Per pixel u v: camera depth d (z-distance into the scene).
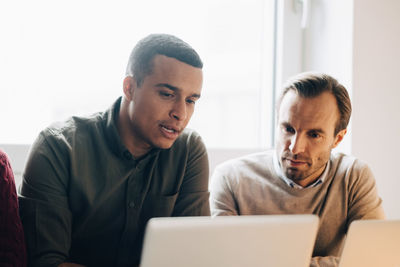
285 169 1.10
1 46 1.29
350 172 1.19
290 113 1.08
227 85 1.67
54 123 0.99
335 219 1.17
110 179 0.97
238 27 1.66
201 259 0.61
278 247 0.66
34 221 0.88
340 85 1.11
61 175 0.93
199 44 1.55
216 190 1.19
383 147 1.56
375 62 1.54
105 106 1.42
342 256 0.73
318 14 1.65
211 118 1.71
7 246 0.82
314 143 1.07
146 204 1.02
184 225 0.60
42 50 1.34
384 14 1.56
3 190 0.84
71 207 0.95
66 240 0.91
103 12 1.39
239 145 1.75
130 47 1.42
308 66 1.69
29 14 1.32
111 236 0.99
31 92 1.34
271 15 1.70
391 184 1.57
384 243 0.74
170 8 1.48
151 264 0.59
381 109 1.55
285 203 1.15
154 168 1.03
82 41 1.38
